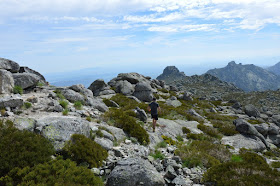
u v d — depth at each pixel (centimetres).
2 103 1050
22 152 642
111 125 1368
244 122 2280
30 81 1692
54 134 821
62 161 674
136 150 1064
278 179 766
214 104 5462
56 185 552
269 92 12769
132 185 676
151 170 750
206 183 814
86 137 902
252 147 1870
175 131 1856
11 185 548
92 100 1891
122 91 3878
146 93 3750
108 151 982
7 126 735
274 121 4316
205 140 1630
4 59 1669
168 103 3634
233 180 746
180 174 884
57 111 1297
